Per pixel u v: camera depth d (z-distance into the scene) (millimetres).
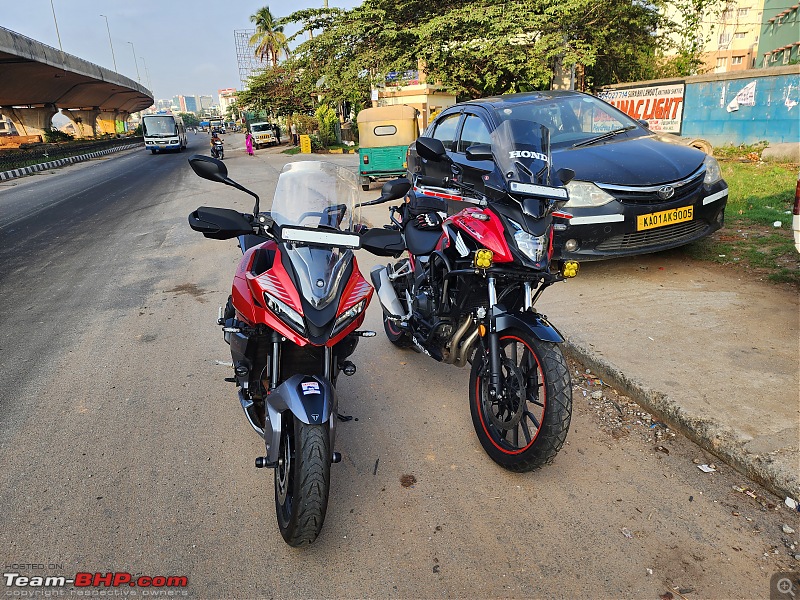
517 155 3041
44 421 3678
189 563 2502
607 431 3410
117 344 4895
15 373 4387
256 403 2957
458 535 2631
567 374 2770
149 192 16359
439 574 2408
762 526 2611
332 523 2738
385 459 3229
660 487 2906
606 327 4488
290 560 2510
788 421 3139
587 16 16516
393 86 23219
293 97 38500
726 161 12070
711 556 2453
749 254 5945
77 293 6457
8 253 8891
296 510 2318
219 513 2812
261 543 2613
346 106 35438
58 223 11664
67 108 66188
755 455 2902
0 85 41781
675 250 6324
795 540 2521
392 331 4578
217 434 3490
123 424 3621
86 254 8516
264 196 13766
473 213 3252
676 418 3334
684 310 4723
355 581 2385
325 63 22891
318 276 2578
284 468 2625
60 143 47188
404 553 2533
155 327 5258
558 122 6094
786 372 3650
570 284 5543
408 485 3000
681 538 2562
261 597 2316
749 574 2352
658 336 4277
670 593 2273
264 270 2947
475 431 3350
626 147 5809
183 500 2908
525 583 2346
